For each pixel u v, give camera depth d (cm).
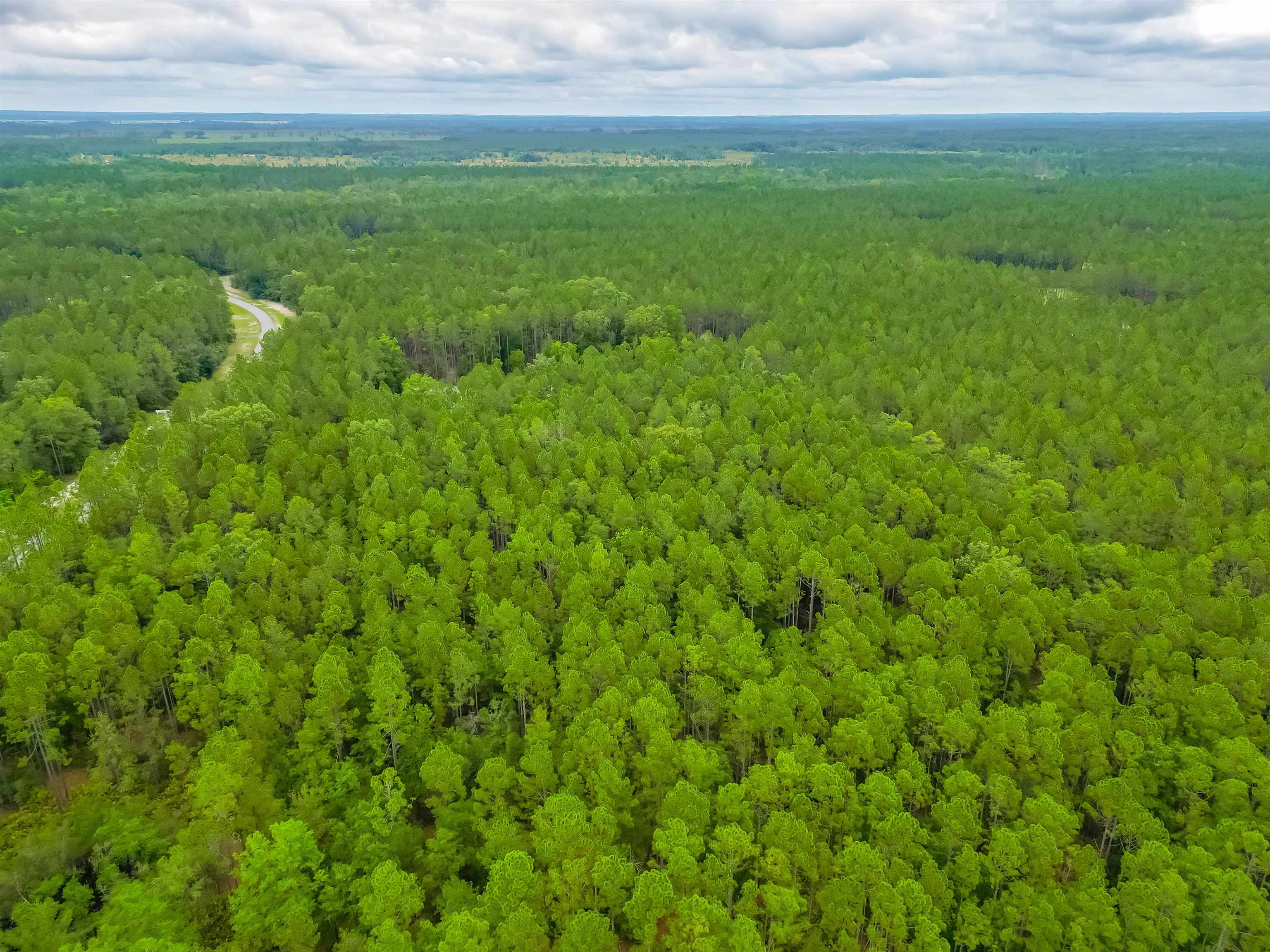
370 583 7100
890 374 12200
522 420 10775
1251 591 7425
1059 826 4806
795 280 17750
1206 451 9519
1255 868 4650
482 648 6612
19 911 4394
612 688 5669
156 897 4466
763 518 8438
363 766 5953
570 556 7406
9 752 6106
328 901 4769
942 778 5725
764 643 7212
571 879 4538
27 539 7956
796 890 4503
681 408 11131
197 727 5900
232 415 10288
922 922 4219
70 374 12169
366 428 10069
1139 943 4344
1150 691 6038
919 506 8288
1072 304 15938
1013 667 6538
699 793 4956
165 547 8088
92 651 5950
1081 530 8381
